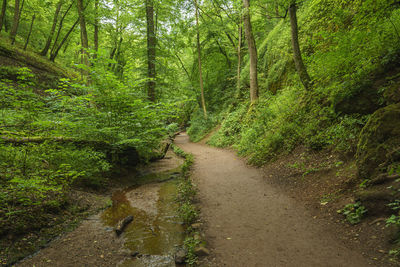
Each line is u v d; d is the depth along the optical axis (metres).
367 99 5.80
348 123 6.00
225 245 3.78
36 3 22.22
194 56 30.19
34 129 6.34
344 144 5.89
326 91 7.46
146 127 9.30
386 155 4.06
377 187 3.84
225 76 27.73
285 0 8.28
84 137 7.61
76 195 5.67
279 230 4.12
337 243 3.43
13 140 5.49
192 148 18.00
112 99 7.98
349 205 4.11
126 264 3.42
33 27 26.53
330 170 5.71
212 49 28.34
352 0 9.09
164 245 3.97
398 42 5.36
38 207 4.49
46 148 5.71
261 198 5.88
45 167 5.51
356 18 6.56
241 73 21.61
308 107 8.48
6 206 4.07
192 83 30.16
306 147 7.49
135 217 5.19
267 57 18.14
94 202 5.79
